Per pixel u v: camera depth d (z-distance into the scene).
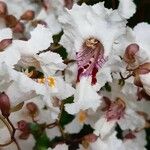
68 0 0.29
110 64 0.24
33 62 0.24
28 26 0.29
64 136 0.28
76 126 0.29
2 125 0.25
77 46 0.25
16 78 0.23
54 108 0.25
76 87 0.25
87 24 0.24
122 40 0.24
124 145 0.29
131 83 0.26
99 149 0.27
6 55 0.23
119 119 0.28
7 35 0.24
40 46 0.24
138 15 0.30
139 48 0.24
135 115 0.28
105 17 0.24
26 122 0.27
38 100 0.27
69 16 0.24
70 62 0.25
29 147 0.29
